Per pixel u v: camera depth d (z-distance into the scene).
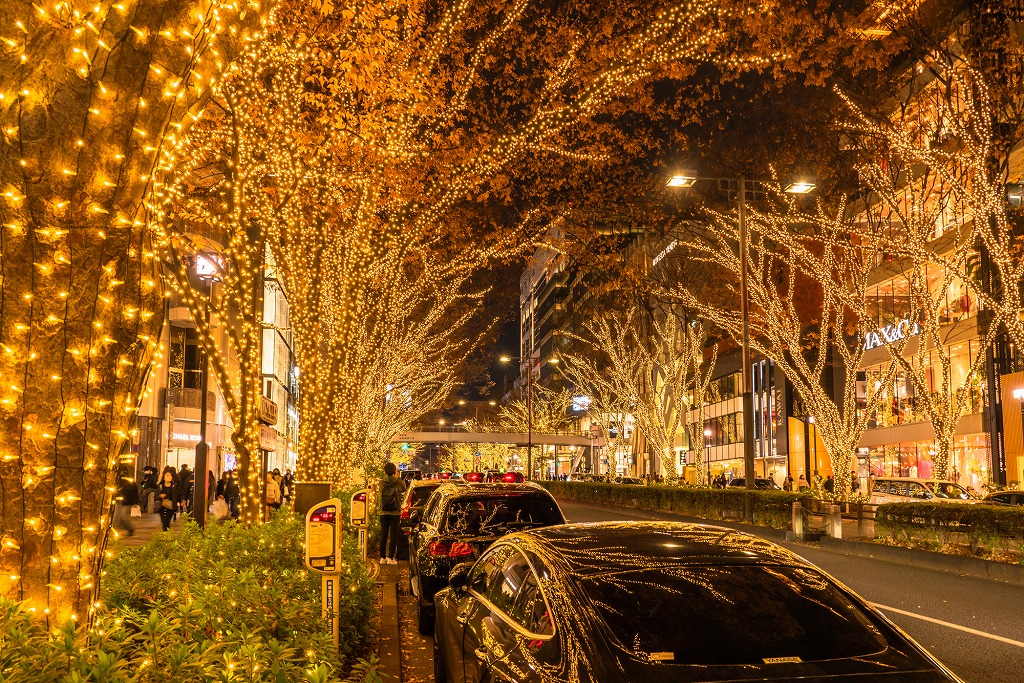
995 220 23.69
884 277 38.72
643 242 43.81
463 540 9.73
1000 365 32.62
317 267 14.73
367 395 30.14
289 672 3.80
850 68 23.02
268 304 63.78
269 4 3.96
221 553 7.52
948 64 21.52
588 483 43.09
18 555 3.63
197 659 3.56
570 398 83.62
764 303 27.72
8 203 3.42
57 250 3.50
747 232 27.44
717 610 4.05
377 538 18.81
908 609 11.34
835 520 19.91
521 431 81.12
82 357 3.62
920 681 3.64
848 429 24.66
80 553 3.73
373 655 4.68
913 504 17.56
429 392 50.53
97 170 3.48
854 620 4.06
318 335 15.22
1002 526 14.93
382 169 12.73
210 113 11.15
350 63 11.59
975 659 8.35
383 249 15.75
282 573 7.23
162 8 3.44
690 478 46.56
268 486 22.20
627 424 69.75
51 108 3.38
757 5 18.66
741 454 61.03
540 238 25.69
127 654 3.95
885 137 23.55
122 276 3.67
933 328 23.06
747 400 26.02
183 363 42.78
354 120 12.16
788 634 3.93
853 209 29.34
